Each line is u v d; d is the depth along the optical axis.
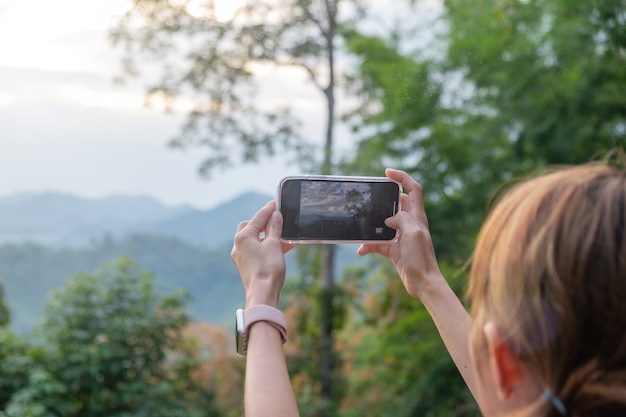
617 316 0.61
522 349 0.64
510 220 0.69
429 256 1.21
